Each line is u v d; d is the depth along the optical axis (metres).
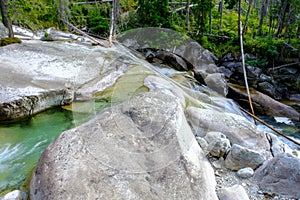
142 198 1.98
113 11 8.52
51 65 5.41
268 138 3.51
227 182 2.64
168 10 7.23
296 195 2.38
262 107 6.05
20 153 3.18
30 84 4.36
